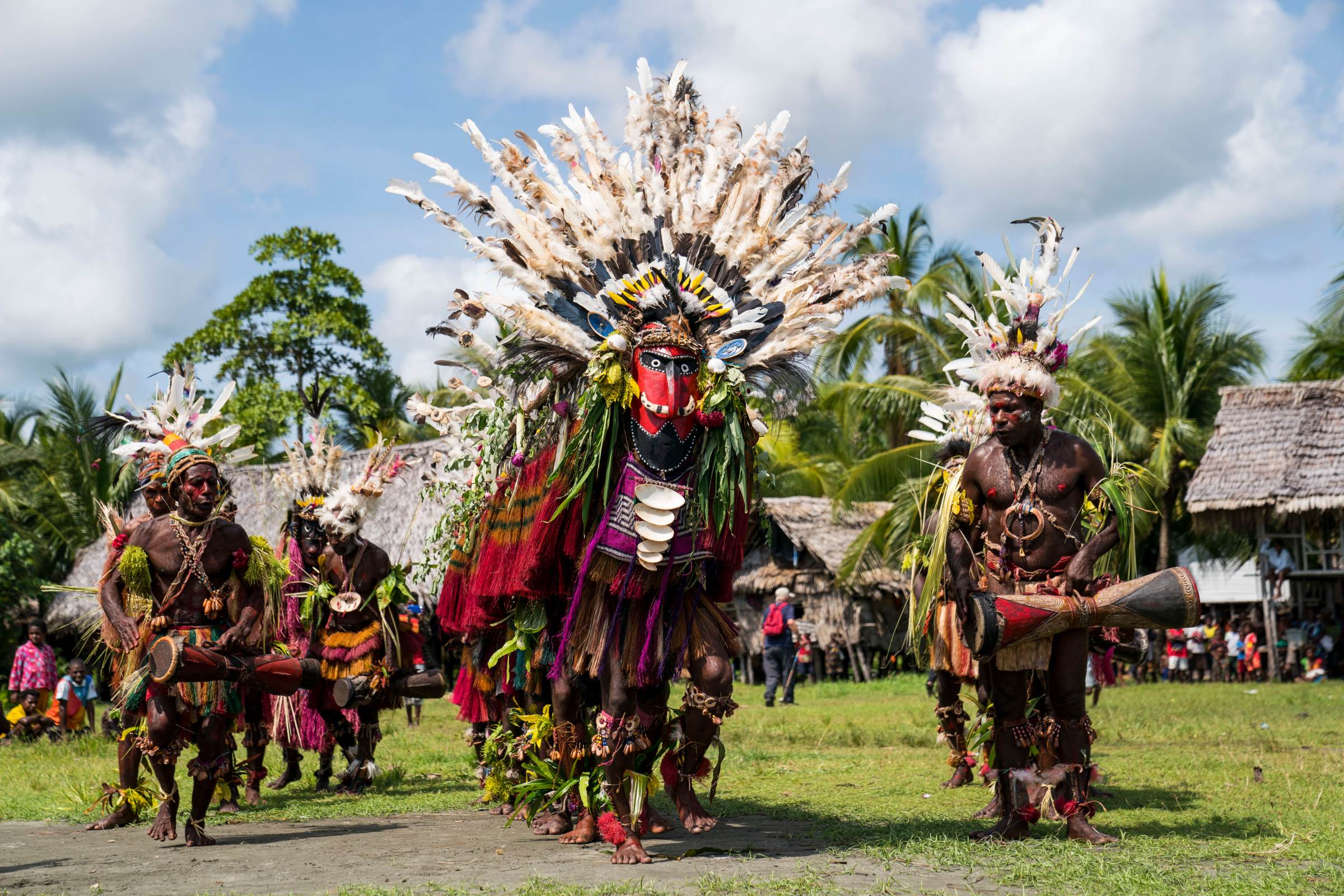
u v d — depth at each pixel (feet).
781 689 67.46
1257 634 74.54
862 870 13.79
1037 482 16.01
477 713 21.63
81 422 88.89
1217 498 69.62
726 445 15.25
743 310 16.66
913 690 62.44
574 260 16.47
